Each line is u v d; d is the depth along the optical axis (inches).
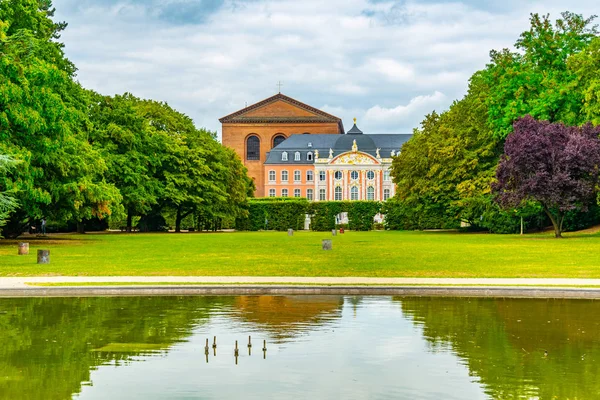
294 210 4507.9
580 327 653.9
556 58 2655.0
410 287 880.9
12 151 1611.7
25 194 1740.9
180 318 699.4
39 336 609.9
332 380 477.4
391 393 448.1
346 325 663.1
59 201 2003.0
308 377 485.4
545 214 2910.9
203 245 2001.7
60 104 1734.7
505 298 850.8
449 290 872.9
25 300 822.5
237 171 4126.5
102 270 1176.8
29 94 1657.2
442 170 3149.6
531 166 2240.4
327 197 6077.8
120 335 615.5
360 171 6028.5
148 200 3031.5
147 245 1979.6
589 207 2674.7
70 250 1706.4
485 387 461.1
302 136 6451.8
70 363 521.0
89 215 2154.3
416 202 3417.8
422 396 442.0
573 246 1770.4
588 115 2311.8
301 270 1189.1
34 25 1910.7
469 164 3024.1
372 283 959.0
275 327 653.3
